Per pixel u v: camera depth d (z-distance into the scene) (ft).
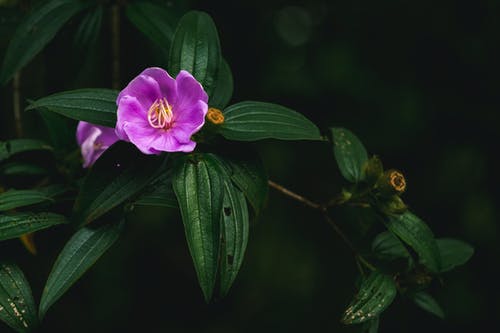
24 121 4.24
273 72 6.59
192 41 3.42
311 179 6.59
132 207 3.41
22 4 4.00
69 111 3.33
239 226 3.34
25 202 3.41
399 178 3.49
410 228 3.49
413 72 6.68
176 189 3.26
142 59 4.17
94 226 3.38
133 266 6.64
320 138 3.35
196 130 3.30
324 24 6.86
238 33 6.30
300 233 6.61
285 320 6.53
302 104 6.62
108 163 3.32
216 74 3.42
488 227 6.43
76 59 3.88
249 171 3.36
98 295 6.48
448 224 6.55
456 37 6.61
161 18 3.78
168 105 3.34
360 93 6.60
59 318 6.31
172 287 6.77
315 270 6.53
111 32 4.17
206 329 6.77
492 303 6.44
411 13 6.61
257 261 6.50
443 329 6.29
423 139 6.60
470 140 6.62
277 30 6.72
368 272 3.65
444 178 6.52
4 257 3.39
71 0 3.74
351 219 3.72
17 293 3.36
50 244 3.66
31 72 4.22
